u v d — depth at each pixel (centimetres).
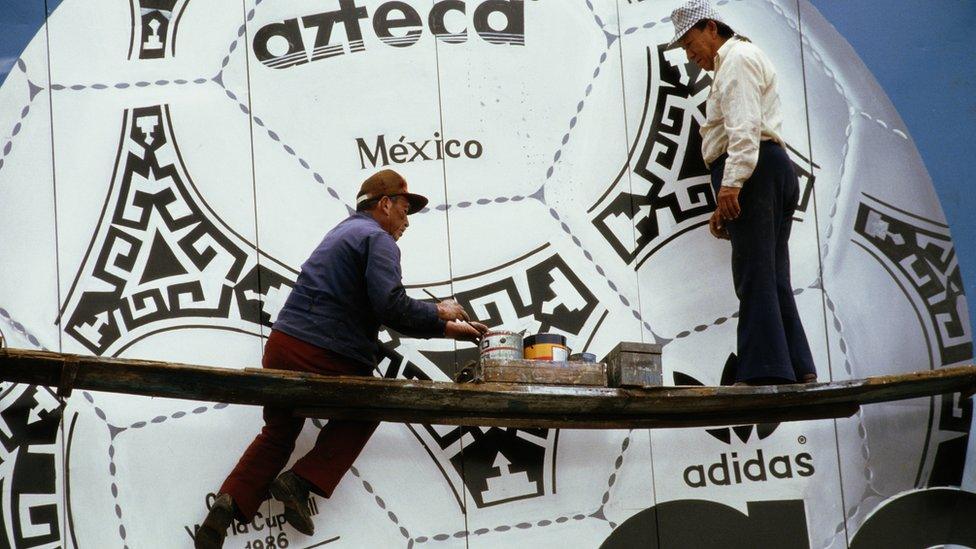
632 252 1059
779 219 1015
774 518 1010
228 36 1068
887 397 1004
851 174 1087
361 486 992
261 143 1052
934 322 1062
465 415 987
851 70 1107
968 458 1032
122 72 1052
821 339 1054
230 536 973
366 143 1060
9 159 1022
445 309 949
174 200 1034
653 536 1002
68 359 881
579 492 1006
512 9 1098
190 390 926
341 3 1084
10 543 952
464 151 1066
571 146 1074
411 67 1078
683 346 1045
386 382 921
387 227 978
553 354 970
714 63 1030
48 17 1053
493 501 999
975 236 1079
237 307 1021
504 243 1053
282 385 916
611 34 1098
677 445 1023
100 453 974
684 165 1077
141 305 1011
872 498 1020
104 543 958
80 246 1015
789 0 1120
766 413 1007
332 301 939
